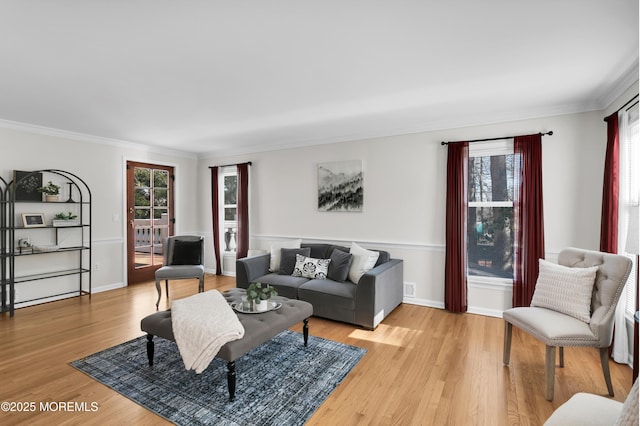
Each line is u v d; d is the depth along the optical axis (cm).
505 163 379
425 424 191
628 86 266
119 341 305
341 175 468
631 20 187
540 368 256
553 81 276
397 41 213
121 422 191
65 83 279
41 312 388
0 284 374
